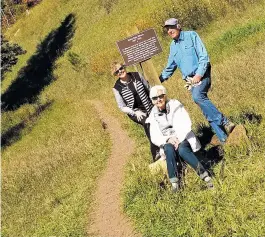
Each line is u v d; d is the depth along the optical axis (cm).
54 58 4250
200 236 549
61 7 5122
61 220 840
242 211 540
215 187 613
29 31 5459
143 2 3456
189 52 682
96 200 851
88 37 3878
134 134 1212
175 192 649
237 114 804
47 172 1291
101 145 1251
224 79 1123
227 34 1789
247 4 2138
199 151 739
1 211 1134
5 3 6419
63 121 2225
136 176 762
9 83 4472
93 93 2759
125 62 786
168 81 1638
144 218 657
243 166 631
